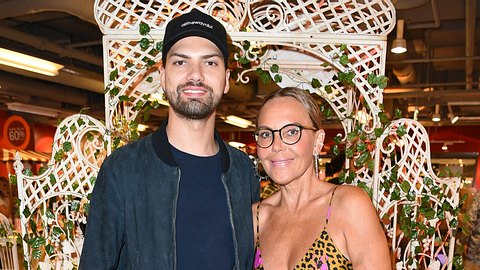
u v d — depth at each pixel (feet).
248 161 6.71
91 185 8.87
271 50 10.60
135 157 5.77
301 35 8.57
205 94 5.69
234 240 5.82
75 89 28.71
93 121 8.74
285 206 6.18
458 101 28.37
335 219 5.57
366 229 5.39
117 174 5.59
